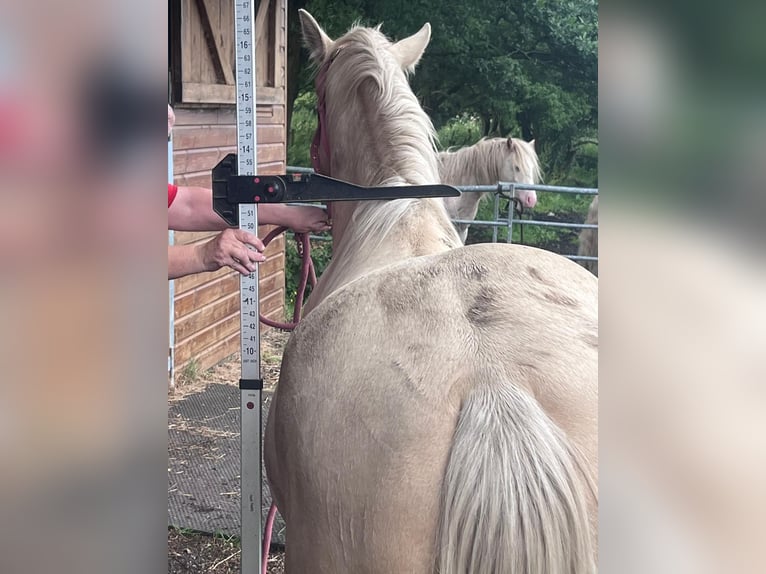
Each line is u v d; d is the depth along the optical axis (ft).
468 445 2.85
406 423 3.02
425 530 2.91
